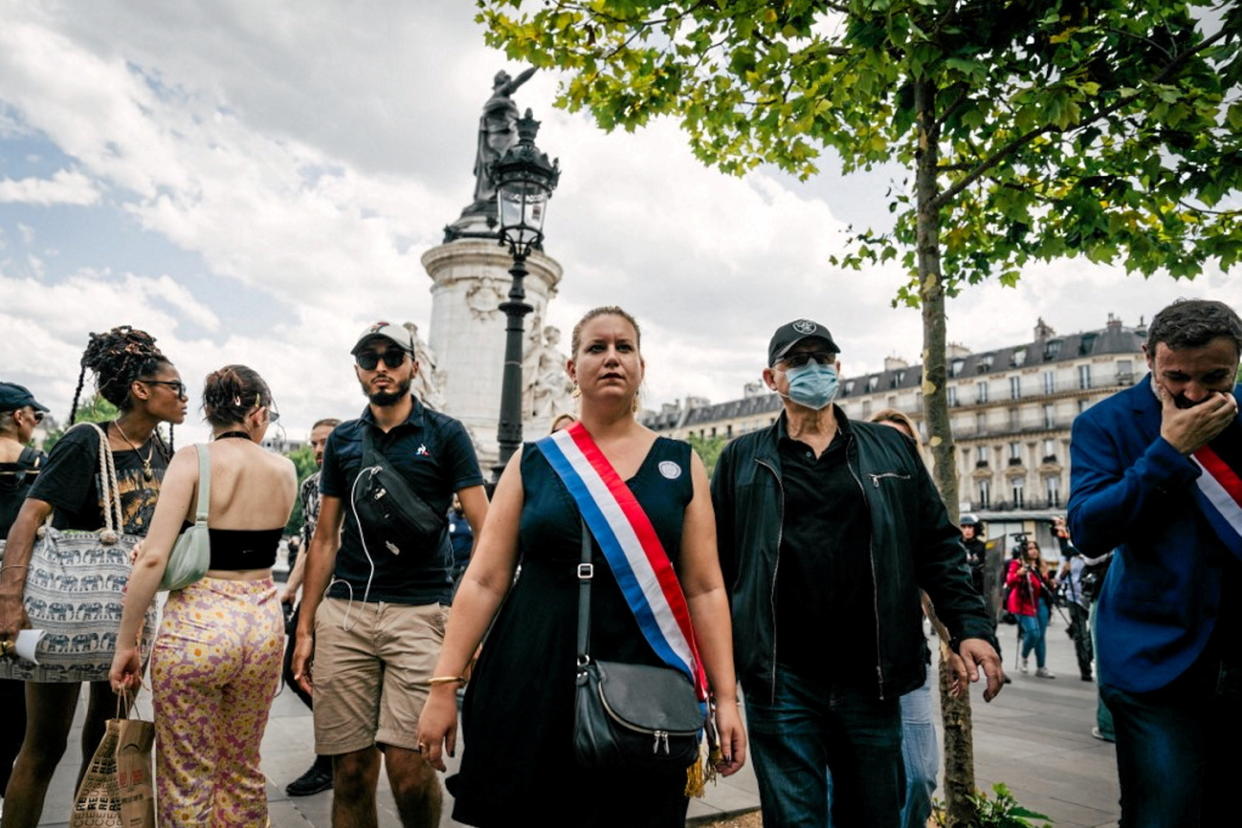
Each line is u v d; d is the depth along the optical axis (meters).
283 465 2.77
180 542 2.48
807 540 2.53
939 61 3.40
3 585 2.69
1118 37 3.45
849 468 2.59
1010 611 9.96
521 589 1.97
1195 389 2.02
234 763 2.60
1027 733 6.02
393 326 3.13
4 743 3.29
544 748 1.81
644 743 1.66
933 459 3.54
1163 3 3.45
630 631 1.90
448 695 1.89
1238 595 2.09
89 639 2.74
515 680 1.87
